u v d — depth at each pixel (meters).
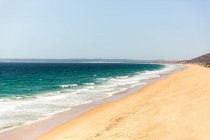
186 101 20.69
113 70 120.94
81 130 16.38
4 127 17.92
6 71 110.31
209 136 12.41
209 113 16.17
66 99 30.08
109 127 15.86
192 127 13.89
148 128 14.50
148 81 53.44
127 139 13.19
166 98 23.44
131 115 17.97
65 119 20.00
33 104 26.67
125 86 44.03
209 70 74.12
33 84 52.94
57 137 15.45
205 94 23.17
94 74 88.62
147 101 23.12
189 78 45.53
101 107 24.36
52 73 96.56
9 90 42.41
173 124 14.73
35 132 16.75
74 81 59.19
